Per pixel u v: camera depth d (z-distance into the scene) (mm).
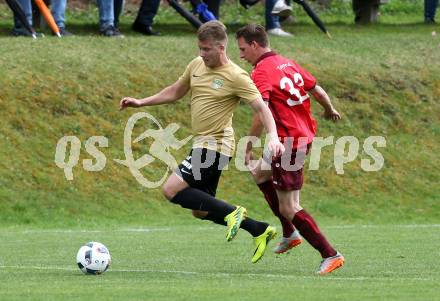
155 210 42375
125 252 28781
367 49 57719
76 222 40062
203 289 19391
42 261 26109
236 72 22594
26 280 21109
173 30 57969
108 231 36812
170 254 28188
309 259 26766
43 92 46250
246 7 57438
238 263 25688
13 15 53625
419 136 51125
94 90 47375
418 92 54125
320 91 24312
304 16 66312
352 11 69125
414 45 59438
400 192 46781
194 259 26750
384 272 23312
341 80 53219
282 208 23438
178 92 23766
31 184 41938
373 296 18500
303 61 54000
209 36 22406
